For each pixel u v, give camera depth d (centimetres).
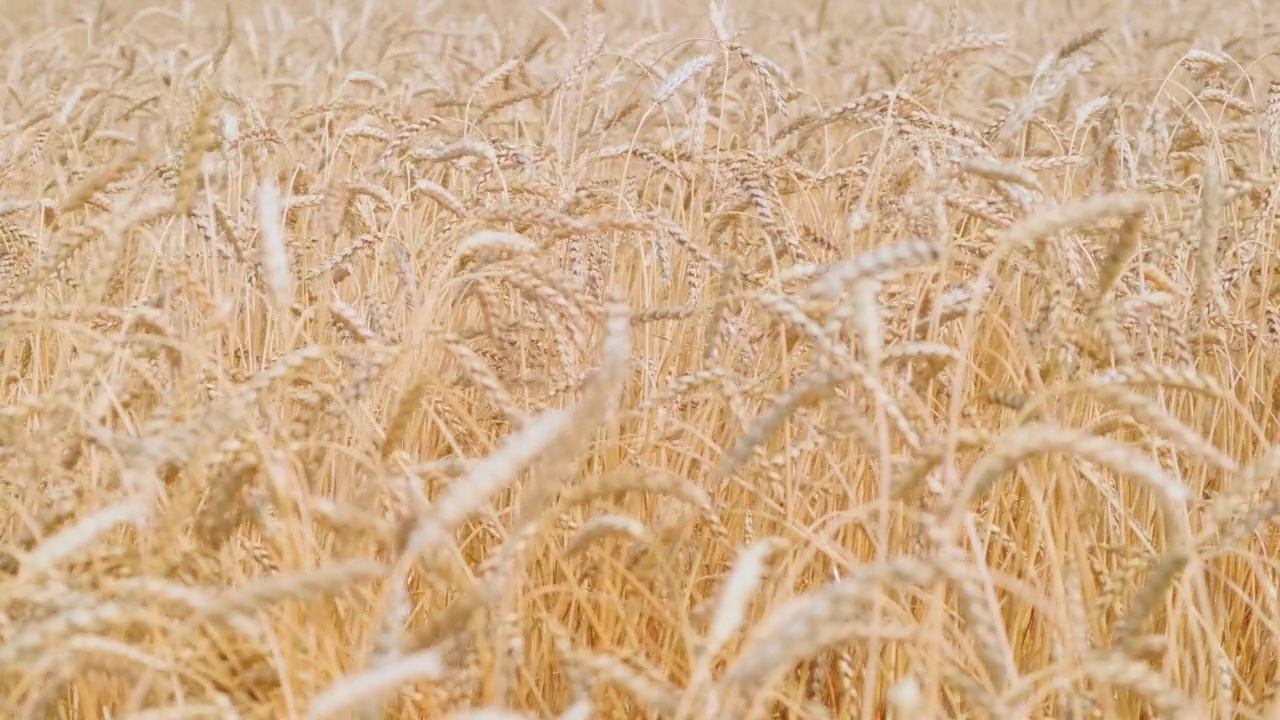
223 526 192
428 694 180
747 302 315
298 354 175
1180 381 180
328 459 258
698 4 1390
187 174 209
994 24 1176
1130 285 304
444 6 1309
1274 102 395
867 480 284
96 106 533
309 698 169
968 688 152
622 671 158
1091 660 170
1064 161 352
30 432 258
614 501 263
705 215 383
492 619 178
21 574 137
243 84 653
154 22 1120
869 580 117
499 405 218
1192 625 211
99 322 287
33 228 390
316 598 188
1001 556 270
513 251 251
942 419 284
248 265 324
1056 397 245
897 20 1151
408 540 148
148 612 137
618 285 364
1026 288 382
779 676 132
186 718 148
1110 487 253
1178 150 457
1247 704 252
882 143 311
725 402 264
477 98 523
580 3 1236
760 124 455
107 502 212
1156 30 991
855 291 166
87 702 184
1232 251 336
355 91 666
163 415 195
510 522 257
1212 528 171
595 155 398
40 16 1272
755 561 128
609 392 133
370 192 310
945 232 242
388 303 331
